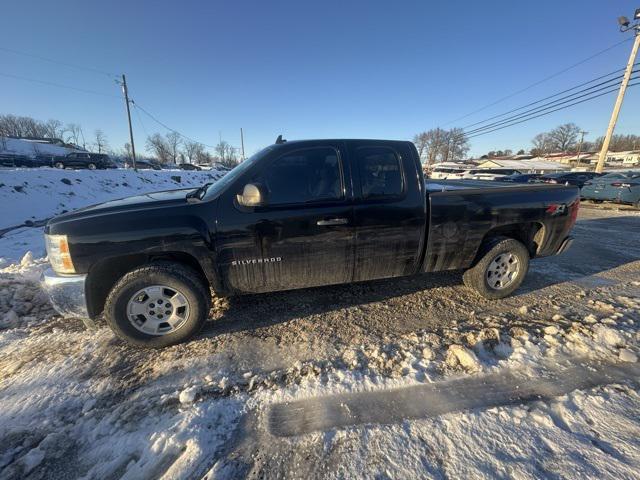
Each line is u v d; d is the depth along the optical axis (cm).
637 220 947
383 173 305
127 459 175
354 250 303
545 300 363
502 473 161
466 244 335
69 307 257
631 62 1739
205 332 302
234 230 274
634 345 268
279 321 320
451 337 285
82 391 228
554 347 266
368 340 284
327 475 163
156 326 273
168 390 228
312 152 293
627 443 177
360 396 217
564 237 378
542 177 1897
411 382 229
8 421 202
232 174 313
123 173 1816
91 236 250
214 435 188
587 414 198
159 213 265
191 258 289
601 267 486
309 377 237
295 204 284
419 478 160
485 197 334
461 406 206
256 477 163
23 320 329
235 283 288
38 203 1035
